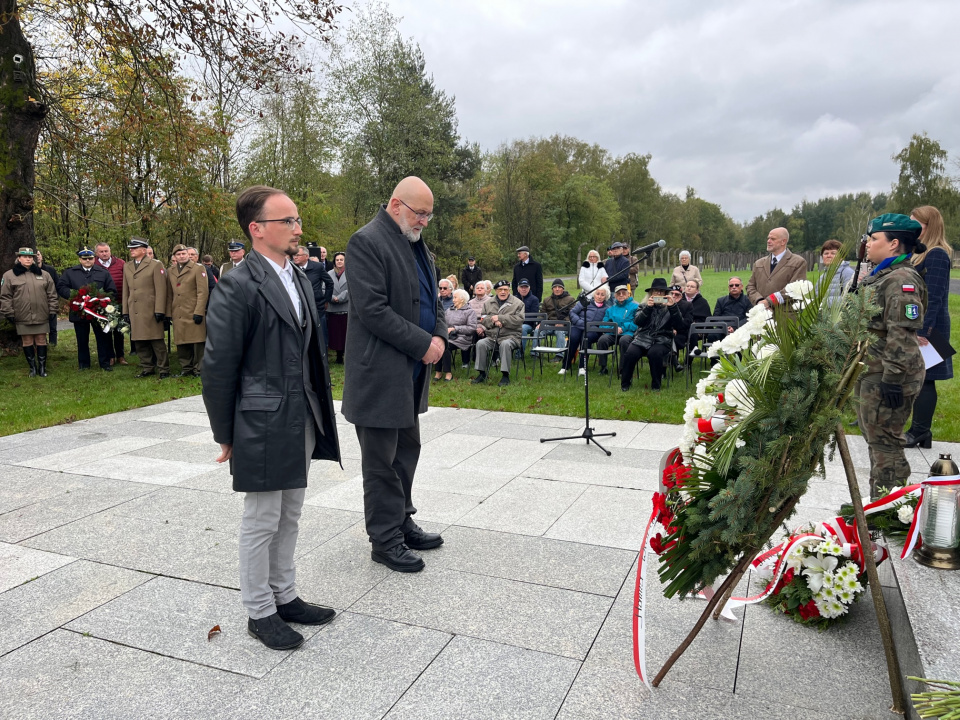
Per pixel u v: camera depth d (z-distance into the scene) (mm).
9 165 11297
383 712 2348
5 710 2383
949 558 2604
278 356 2652
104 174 14117
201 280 10031
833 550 2912
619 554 3625
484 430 6590
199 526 4098
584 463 5375
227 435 2635
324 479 4980
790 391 2254
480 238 41750
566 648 2738
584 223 55438
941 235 5121
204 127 14828
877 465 3824
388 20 31078
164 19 11445
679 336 9594
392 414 3336
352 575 3406
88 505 4488
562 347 9953
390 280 3342
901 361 3600
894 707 2320
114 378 10078
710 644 2768
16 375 10273
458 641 2793
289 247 2713
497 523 4086
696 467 2350
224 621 2980
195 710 2375
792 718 2289
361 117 32062
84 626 2947
